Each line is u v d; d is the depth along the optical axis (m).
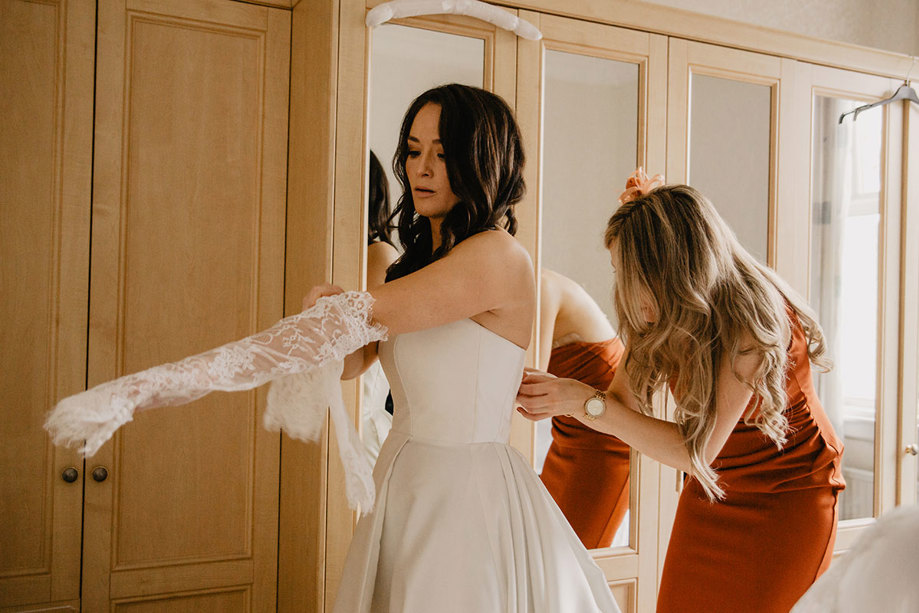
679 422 1.75
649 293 1.74
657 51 2.40
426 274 1.44
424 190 1.62
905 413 2.84
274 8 2.25
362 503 1.32
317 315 1.33
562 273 2.28
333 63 1.96
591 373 2.30
